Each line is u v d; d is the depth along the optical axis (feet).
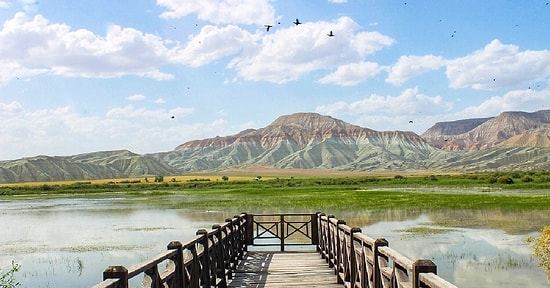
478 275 52.65
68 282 54.34
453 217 111.14
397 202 156.04
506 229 90.07
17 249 80.33
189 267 25.94
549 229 41.34
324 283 37.11
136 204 191.52
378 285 22.53
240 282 38.42
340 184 339.57
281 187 306.35
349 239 32.01
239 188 307.58
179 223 113.60
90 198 255.09
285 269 43.42
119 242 84.99
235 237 46.93
